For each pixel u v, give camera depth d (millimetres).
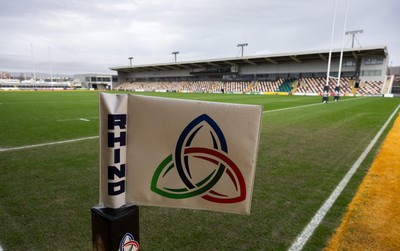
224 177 1231
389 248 2076
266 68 50125
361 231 2324
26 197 2990
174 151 1221
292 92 42844
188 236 2240
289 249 2061
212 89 53844
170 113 1183
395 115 12062
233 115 1165
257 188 3361
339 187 3404
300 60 44875
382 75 37125
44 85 71812
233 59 46688
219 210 1273
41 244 2105
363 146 5812
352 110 14516
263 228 2379
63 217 2541
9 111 12820
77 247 2064
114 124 1123
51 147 5375
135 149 1213
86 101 20859
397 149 5531
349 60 40062
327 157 4898
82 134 6883
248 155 1188
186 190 1259
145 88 66562
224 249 2059
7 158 4551
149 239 2186
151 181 1246
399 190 3299
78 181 3496
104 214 1153
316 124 9164
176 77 65375
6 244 2105
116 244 1157
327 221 2506
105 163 1165
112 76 77812
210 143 1205
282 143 6102
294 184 3514
